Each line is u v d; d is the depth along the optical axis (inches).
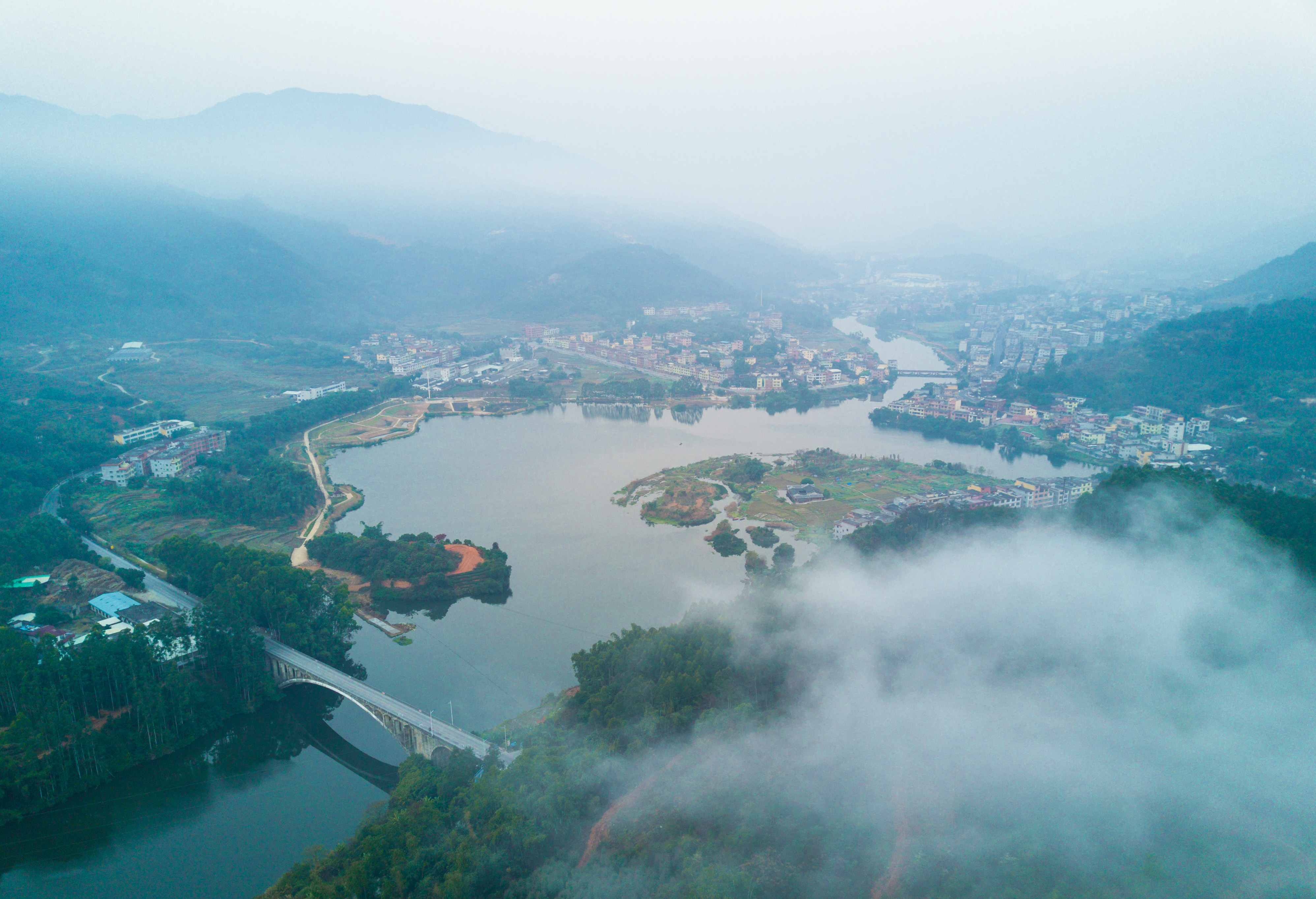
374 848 6599.4
